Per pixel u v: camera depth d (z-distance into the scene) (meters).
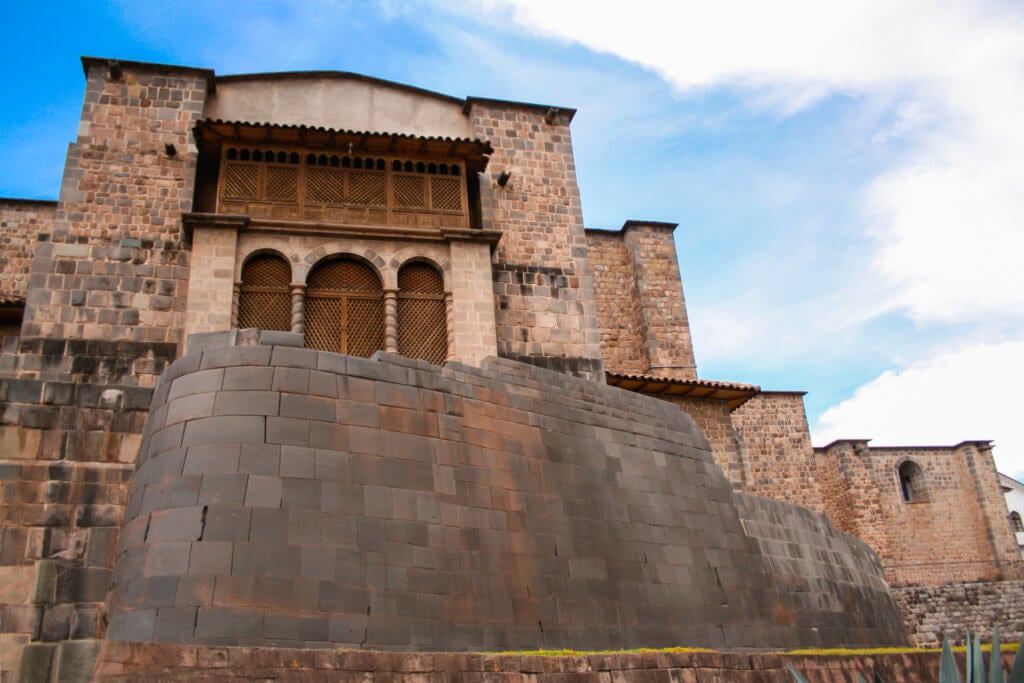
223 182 23.17
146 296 22.17
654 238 36.31
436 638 13.64
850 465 42.44
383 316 23.16
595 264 35.81
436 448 15.56
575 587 16.02
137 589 12.65
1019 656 8.70
